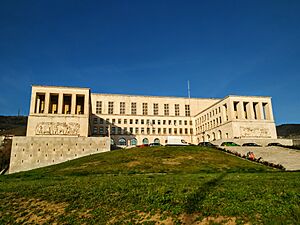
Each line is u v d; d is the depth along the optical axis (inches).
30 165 2411.4
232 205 565.9
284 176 1093.8
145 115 4916.3
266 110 3885.3
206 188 755.4
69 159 2490.2
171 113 5088.6
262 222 481.7
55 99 3398.1
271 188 712.4
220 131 4045.3
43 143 2485.2
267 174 1246.3
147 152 2289.6
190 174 1363.2
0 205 770.8
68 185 979.9
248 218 501.7
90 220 593.9
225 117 3919.8
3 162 2748.5
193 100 5241.1
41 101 3326.8
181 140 3403.1
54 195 810.8
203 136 4589.1
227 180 957.8
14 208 738.8
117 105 4881.9
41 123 2883.9
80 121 2960.1
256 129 3678.6
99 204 689.6
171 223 529.7
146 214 589.6
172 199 650.2
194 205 586.9
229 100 3774.6
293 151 2317.9
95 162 1959.9
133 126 4822.8
